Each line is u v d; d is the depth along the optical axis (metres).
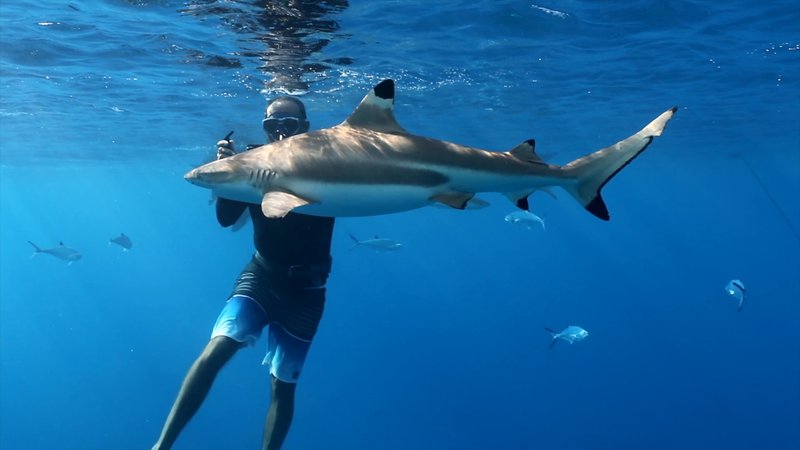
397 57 14.34
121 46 12.91
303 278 5.85
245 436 33.19
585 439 37.47
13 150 29.86
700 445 37.47
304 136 3.95
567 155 34.97
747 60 15.84
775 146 36.69
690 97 20.38
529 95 19.52
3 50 13.16
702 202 97.94
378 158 3.90
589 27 12.77
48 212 102.56
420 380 52.34
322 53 13.58
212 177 3.79
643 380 56.44
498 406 43.75
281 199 3.51
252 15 10.91
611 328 95.12
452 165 4.07
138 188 59.41
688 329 91.44
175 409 4.83
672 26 12.84
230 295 5.75
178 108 19.69
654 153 38.19
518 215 16.27
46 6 10.45
